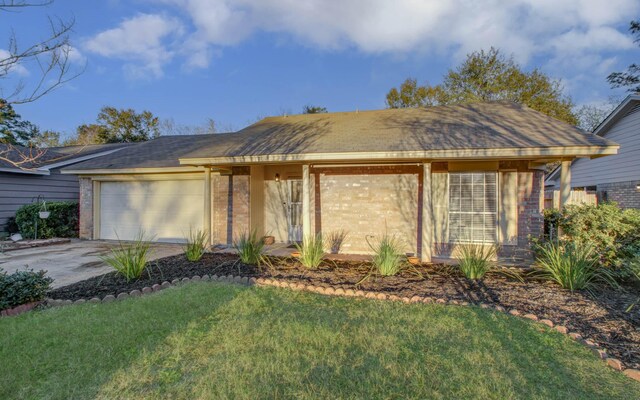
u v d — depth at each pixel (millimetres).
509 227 9141
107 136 34906
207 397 3033
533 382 3303
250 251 8328
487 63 27484
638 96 13352
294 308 5301
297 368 3518
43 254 10070
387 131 9820
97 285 6480
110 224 13242
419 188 9789
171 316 4871
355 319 4863
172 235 12414
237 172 11242
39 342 4074
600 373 3486
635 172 14336
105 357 3734
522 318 4934
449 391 3139
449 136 8664
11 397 3061
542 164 8922
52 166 14727
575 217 7562
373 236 10109
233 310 5141
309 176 10102
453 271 7617
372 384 3242
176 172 12047
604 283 6574
